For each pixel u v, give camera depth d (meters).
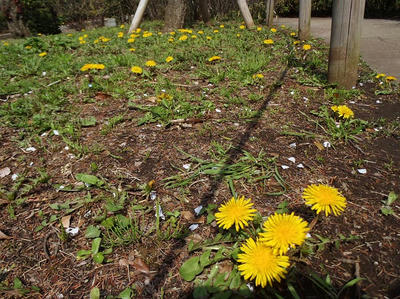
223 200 1.81
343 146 2.36
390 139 2.47
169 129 2.60
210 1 12.50
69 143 2.36
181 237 1.57
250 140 2.41
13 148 2.41
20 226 1.69
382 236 1.53
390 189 1.87
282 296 1.24
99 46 5.65
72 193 1.92
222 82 3.64
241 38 6.36
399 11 12.14
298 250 1.37
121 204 1.79
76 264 1.47
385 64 4.72
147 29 8.70
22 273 1.43
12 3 11.45
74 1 14.78
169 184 1.97
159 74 3.94
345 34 3.20
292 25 10.06
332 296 1.23
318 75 3.80
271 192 1.86
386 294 1.25
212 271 1.36
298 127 2.62
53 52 5.52
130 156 2.25
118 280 1.38
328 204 1.25
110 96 3.25
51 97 3.15
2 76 4.10
